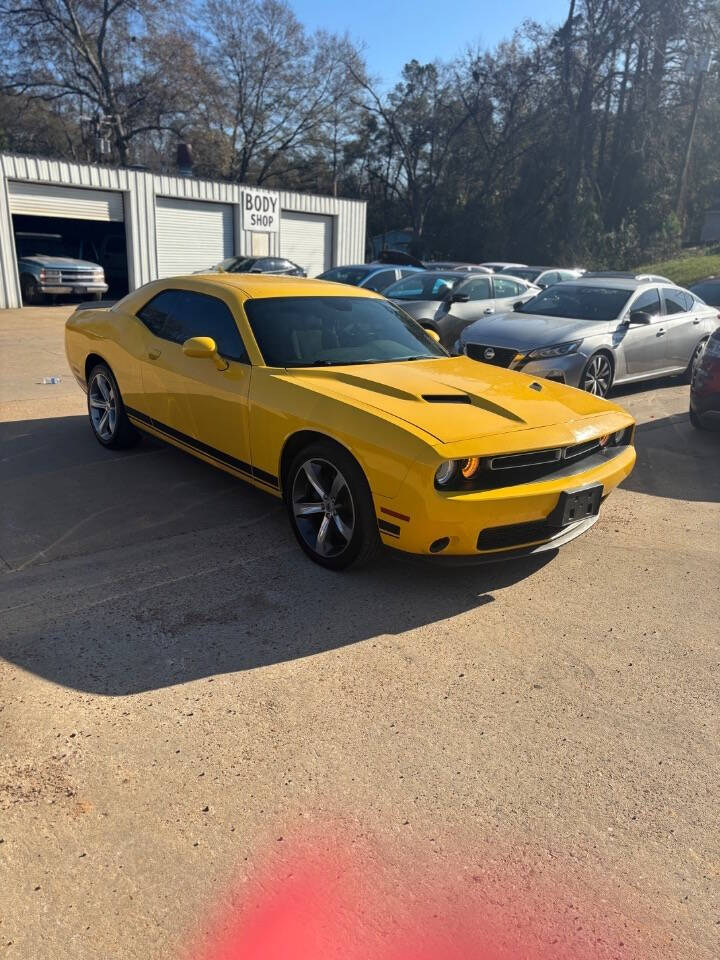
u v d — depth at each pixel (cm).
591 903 213
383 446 362
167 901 209
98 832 232
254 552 440
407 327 541
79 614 361
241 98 4822
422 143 5359
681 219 4334
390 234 5788
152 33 4222
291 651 337
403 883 218
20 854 222
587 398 464
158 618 360
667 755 278
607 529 505
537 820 244
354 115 5262
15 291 1984
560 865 226
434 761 270
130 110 4484
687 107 4506
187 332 516
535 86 4772
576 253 4041
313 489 418
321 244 2888
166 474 577
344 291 545
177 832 233
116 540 451
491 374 475
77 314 671
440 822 241
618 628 371
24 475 566
